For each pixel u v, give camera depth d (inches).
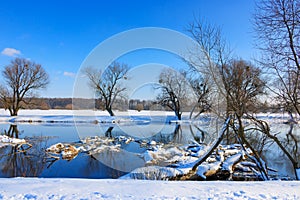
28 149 421.7
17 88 1057.5
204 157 286.2
